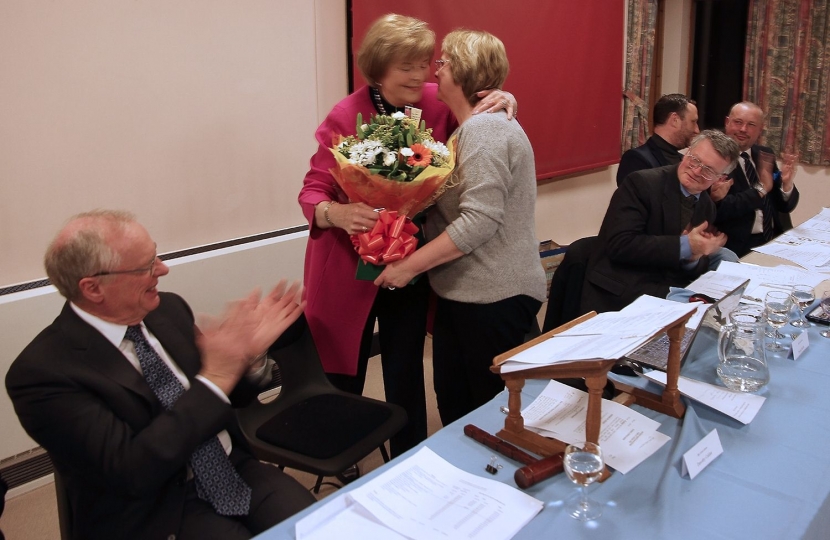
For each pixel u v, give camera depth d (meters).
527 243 1.92
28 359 1.24
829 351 1.75
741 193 3.16
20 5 2.04
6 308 2.08
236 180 2.71
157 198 2.48
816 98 4.57
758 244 3.41
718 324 1.78
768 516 1.08
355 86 3.02
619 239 2.39
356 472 2.41
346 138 1.79
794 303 1.96
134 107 2.36
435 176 1.66
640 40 4.64
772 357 1.72
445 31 3.32
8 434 2.18
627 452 1.27
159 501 1.35
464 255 1.88
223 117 2.61
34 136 2.15
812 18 4.45
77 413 1.22
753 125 3.20
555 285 2.71
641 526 1.06
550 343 1.33
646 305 1.46
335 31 2.95
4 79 2.05
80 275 1.23
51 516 2.22
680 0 4.96
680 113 3.10
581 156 4.44
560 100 4.16
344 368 2.12
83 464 1.23
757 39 4.67
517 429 1.33
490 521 1.07
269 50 2.70
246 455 1.57
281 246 2.76
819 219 3.24
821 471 1.21
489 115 1.78
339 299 2.06
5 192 2.12
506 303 1.90
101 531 1.33
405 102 1.92
